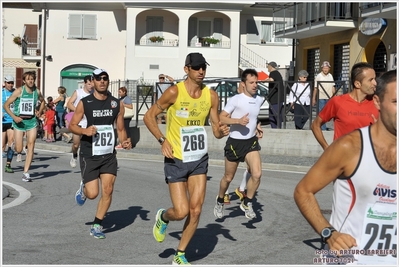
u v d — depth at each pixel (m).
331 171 4.04
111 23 44.41
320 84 19.97
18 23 49.47
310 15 32.00
